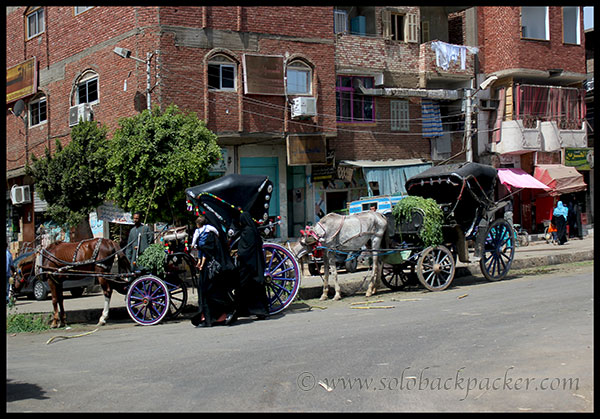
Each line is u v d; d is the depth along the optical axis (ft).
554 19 101.45
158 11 70.64
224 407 19.95
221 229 38.11
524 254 71.15
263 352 27.43
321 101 80.59
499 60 98.73
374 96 88.74
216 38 73.72
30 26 89.76
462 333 29.30
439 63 92.43
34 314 43.83
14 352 32.17
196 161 56.24
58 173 67.36
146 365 26.30
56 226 85.10
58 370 26.43
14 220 95.86
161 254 40.01
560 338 27.30
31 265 56.13
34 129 89.20
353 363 24.67
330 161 82.58
